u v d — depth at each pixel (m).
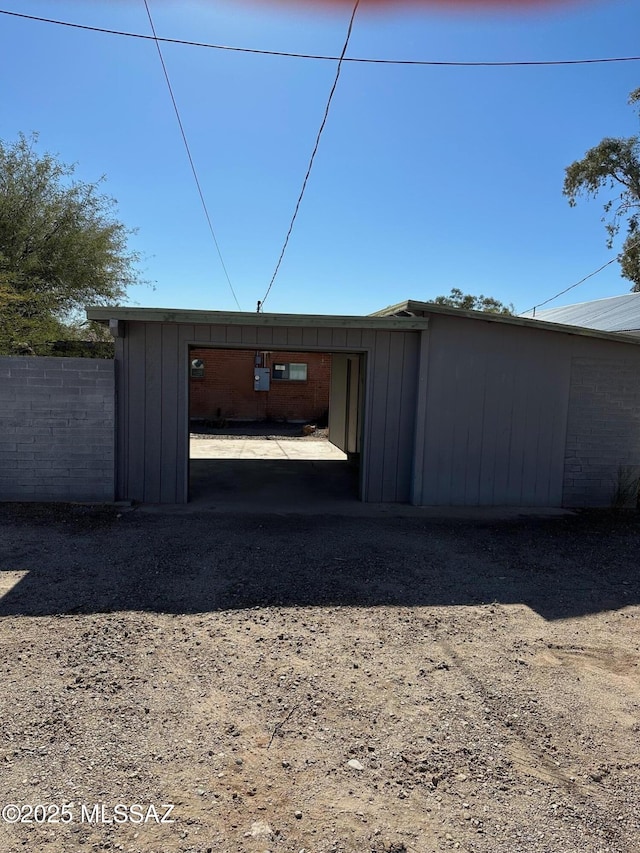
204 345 8.03
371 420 8.41
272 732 2.92
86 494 7.89
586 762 2.77
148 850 2.15
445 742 2.88
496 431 8.52
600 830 2.33
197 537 6.41
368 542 6.42
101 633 4.00
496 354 8.44
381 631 4.19
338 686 3.39
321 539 6.48
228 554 5.83
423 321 7.96
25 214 14.85
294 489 9.50
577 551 6.34
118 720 2.98
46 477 7.82
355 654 3.81
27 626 4.08
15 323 12.30
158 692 3.27
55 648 3.76
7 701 3.12
